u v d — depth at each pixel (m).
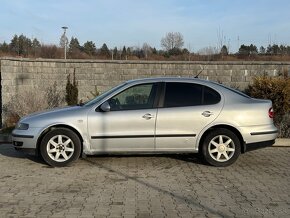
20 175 7.52
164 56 37.72
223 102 8.23
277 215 5.50
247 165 8.41
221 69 14.82
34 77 14.60
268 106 8.34
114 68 15.02
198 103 8.22
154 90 8.26
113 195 6.34
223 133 8.15
